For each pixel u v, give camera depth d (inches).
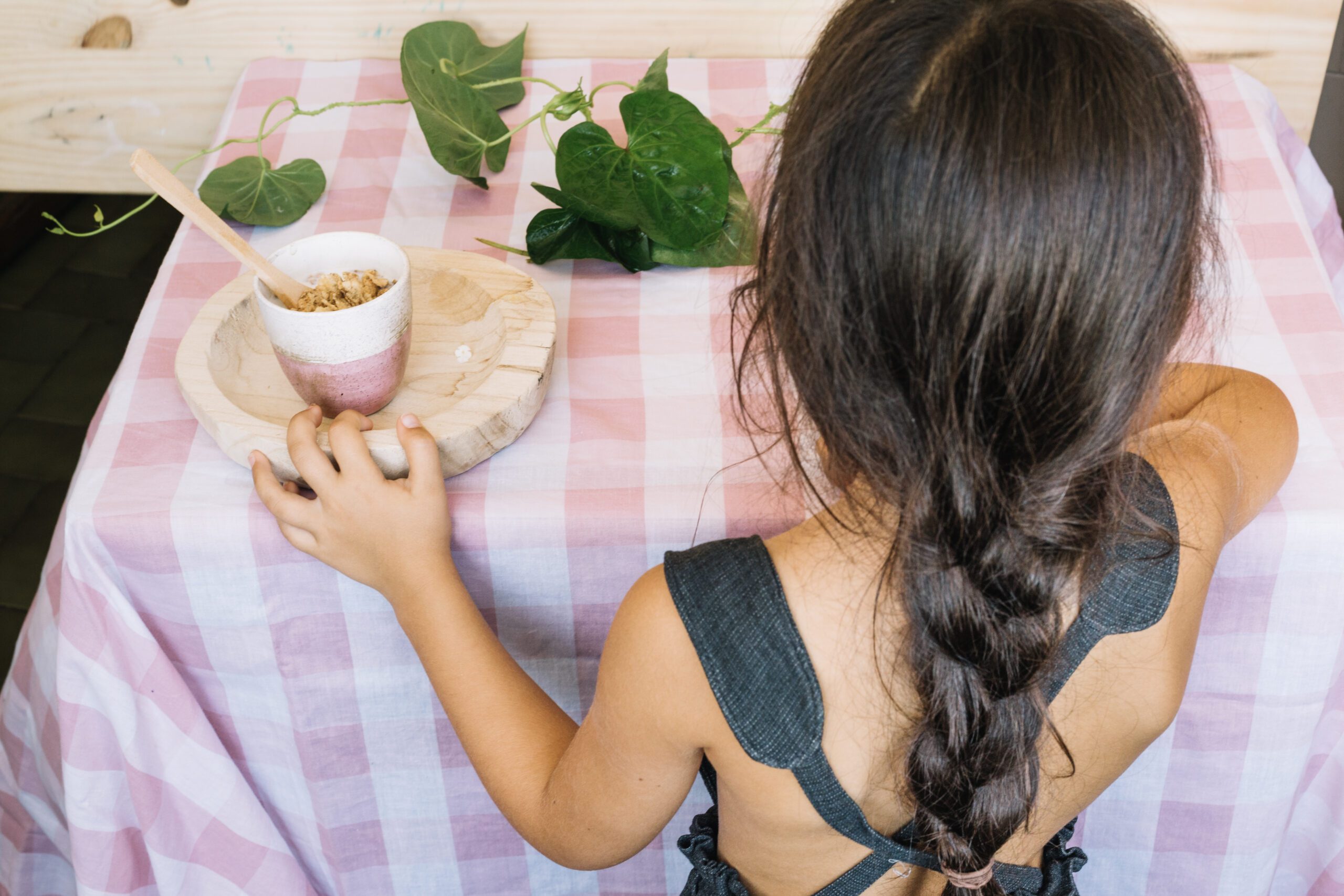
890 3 18.1
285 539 28.6
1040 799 25.6
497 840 36.7
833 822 23.2
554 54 48.9
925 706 21.9
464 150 38.4
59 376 77.3
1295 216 37.3
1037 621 20.9
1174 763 33.4
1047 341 17.8
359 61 47.6
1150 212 17.4
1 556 66.1
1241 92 43.1
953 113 16.7
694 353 33.3
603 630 31.3
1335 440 29.6
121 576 29.6
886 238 17.5
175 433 30.7
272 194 38.7
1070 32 17.1
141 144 50.8
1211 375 28.6
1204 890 36.1
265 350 32.5
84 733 31.5
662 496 28.8
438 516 27.1
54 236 88.1
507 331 31.7
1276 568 28.4
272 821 35.4
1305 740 32.3
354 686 32.2
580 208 34.4
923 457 19.1
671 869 38.2
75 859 33.9
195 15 47.0
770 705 21.6
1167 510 23.0
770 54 48.8
